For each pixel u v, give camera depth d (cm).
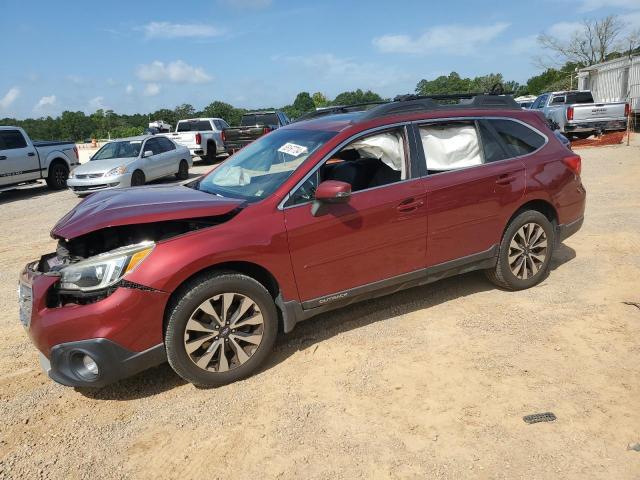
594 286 508
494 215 466
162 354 346
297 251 379
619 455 280
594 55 5131
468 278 546
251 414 334
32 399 369
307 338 432
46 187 1712
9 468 298
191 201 375
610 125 1845
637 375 353
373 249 410
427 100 454
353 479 274
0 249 820
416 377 364
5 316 527
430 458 285
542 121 516
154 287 333
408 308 480
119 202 382
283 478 278
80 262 337
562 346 397
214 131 2164
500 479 268
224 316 360
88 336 326
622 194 911
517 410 322
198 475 285
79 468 296
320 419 324
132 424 333
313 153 402
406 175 428
